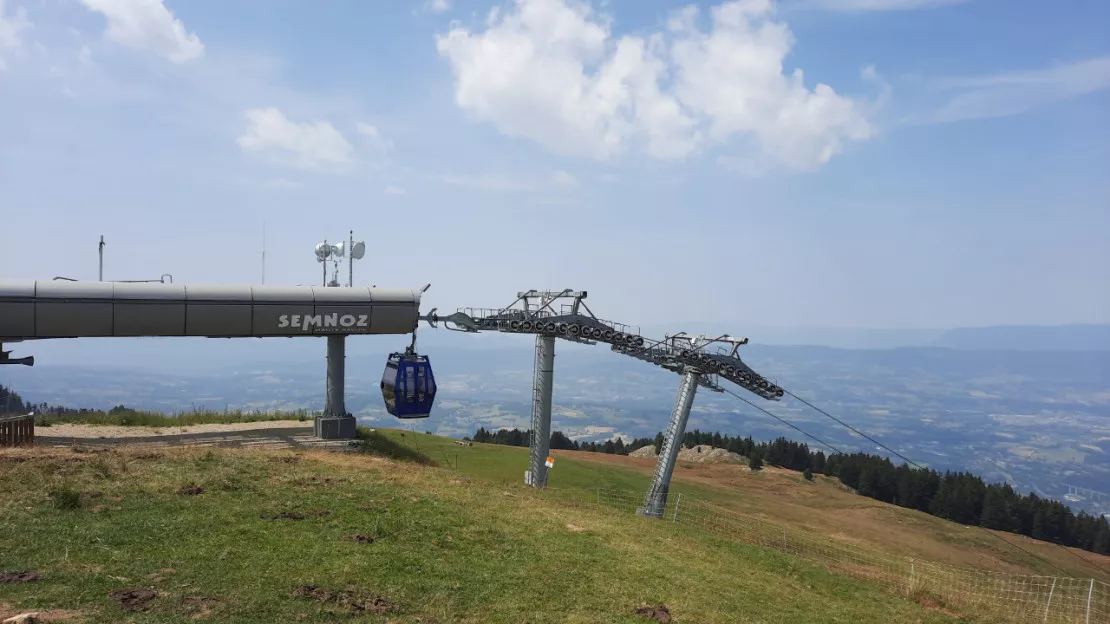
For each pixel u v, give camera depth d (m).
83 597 11.00
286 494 19.58
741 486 66.19
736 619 15.52
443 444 51.88
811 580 23.20
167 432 34.53
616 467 58.31
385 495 20.88
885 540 49.53
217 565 13.34
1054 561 56.97
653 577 17.41
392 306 34.94
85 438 31.27
